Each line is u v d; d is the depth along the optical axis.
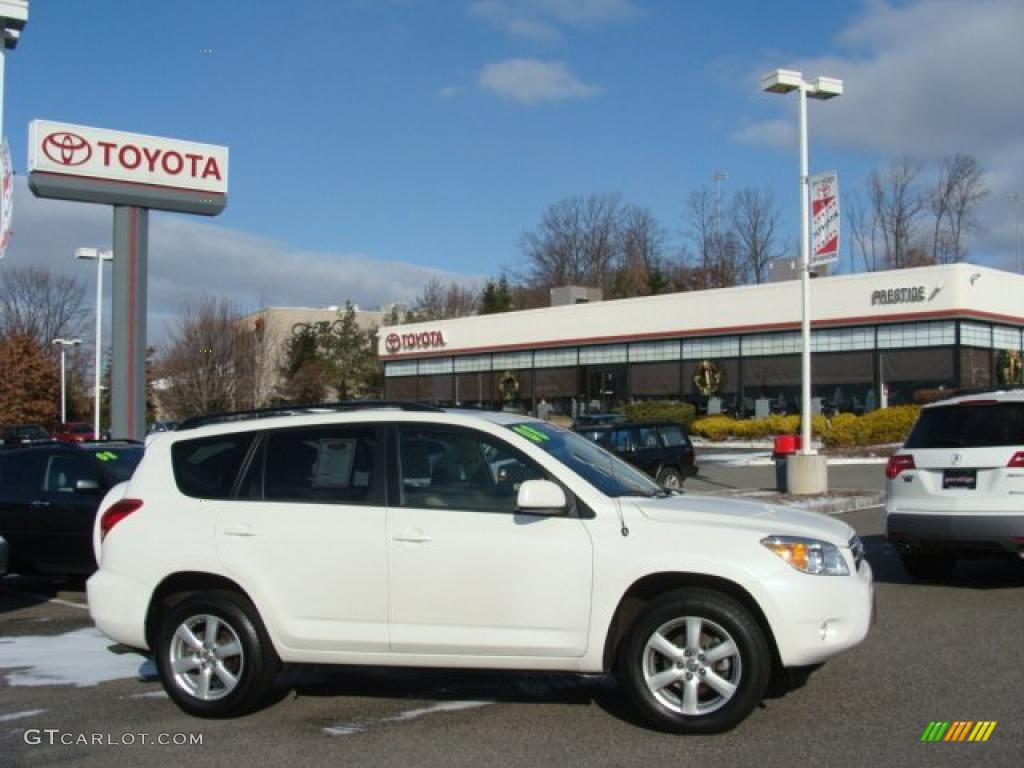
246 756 5.56
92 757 5.59
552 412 49.34
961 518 9.43
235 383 55.50
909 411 32.78
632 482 6.53
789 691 6.54
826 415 38.09
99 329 39.44
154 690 7.01
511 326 51.09
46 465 11.45
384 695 6.74
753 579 5.59
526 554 5.84
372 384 70.06
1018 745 5.46
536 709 6.33
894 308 36.09
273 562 6.17
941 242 66.75
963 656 7.38
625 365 46.09
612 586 5.73
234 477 6.46
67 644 8.54
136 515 6.54
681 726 5.68
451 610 5.92
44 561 11.20
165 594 6.54
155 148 23.88
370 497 6.18
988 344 36.31
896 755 5.32
